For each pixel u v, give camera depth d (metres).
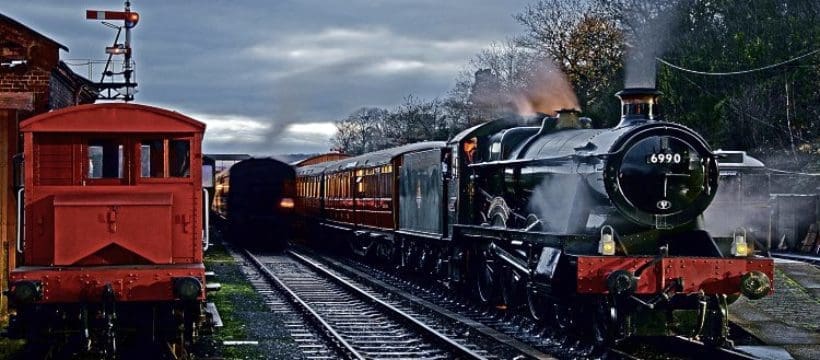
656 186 12.73
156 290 10.99
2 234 14.14
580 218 13.30
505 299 15.98
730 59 34.00
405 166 24.33
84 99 22.89
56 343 11.57
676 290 12.20
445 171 19.81
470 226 17.31
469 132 18.00
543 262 13.48
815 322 14.68
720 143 33.00
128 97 25.09
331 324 15.70
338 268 27.36
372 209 28.34
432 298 19.64
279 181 36.22
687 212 12.89
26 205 11.44
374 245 29.08
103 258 11.58
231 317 16.41
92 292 10.86
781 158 32.38
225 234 41.41
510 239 15.14
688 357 12.52
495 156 16.88
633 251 13.07
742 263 12.34
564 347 13.34
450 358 12.45
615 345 13.04
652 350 13.13
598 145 13.20
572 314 13.45
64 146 11.55
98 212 11.45
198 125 11.74
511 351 12.97
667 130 12.84
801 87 32.03
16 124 14.39
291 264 29.23
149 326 11.48
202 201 11.85
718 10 37.38
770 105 32.09
